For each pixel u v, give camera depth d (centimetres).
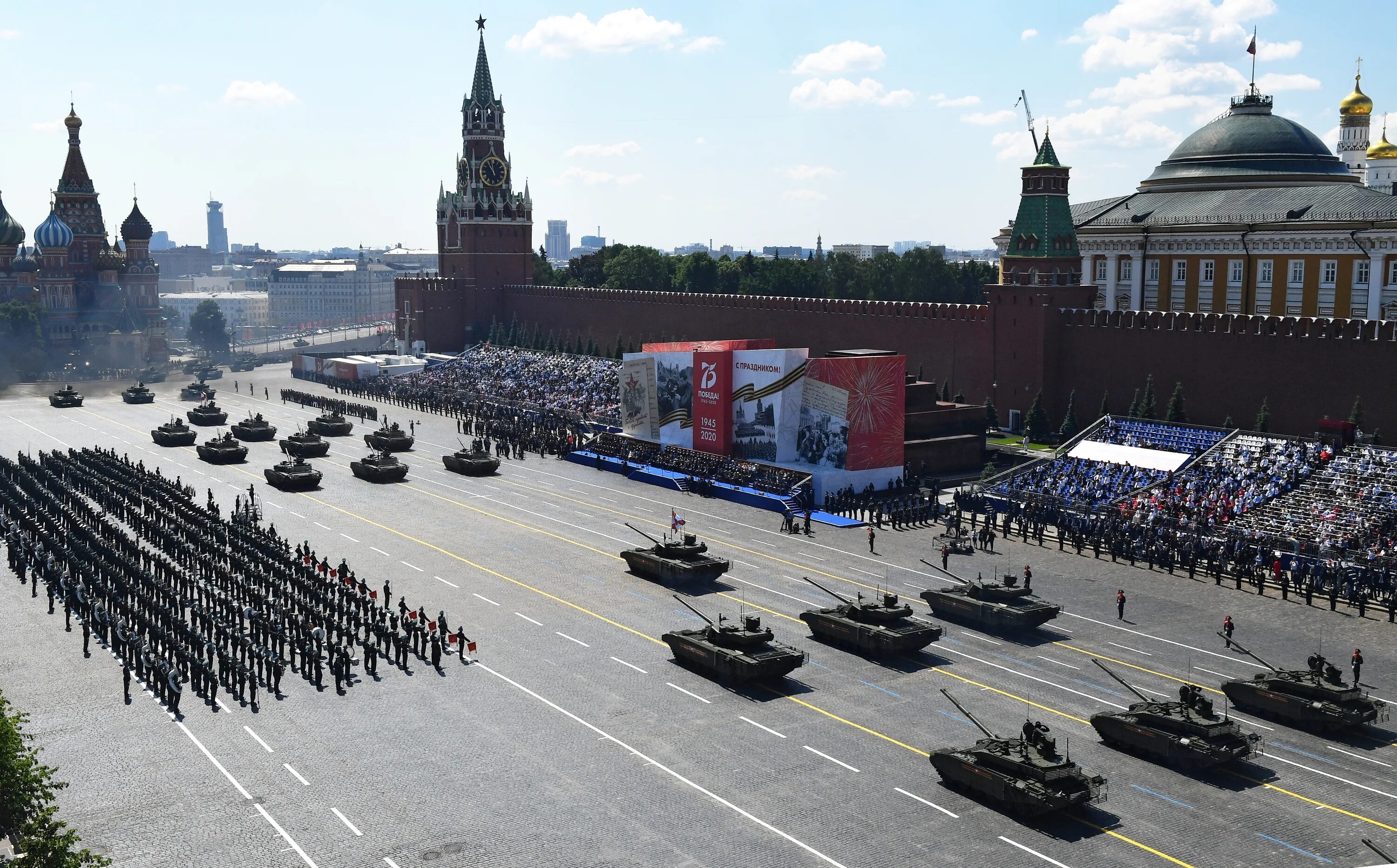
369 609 5734
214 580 6481
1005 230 14175
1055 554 7344
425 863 3559
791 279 18312
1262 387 9069
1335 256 10450
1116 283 12338
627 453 10506
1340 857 3566
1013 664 5319
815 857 3578
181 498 8362
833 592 6322
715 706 4822
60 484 8975
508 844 3669
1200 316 9456
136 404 15700
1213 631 5791
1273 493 7581
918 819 3831
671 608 6175
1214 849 3619
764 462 9412
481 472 10169
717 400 9712
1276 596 6425
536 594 6444
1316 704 4506
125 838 3731
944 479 9488
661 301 15438
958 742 4434
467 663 5362
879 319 12181
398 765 4266
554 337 17562
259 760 4316
